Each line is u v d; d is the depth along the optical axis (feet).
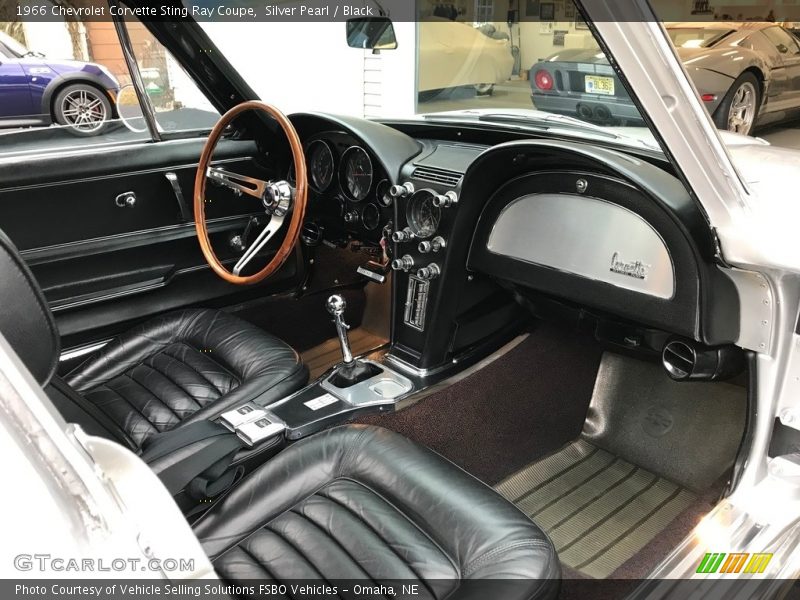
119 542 1.69
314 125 7.22
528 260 5.80
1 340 1.64
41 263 6.40
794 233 4.05
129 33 6.34
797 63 16.63
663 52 3.26
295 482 4.26
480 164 5.56
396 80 15.48
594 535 5.56
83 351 6.79
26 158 6.12
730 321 4.56
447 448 6.37
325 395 6.01
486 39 10.52
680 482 6.08
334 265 8.11
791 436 4.52
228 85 7.14
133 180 6.79
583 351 7.20
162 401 5.52
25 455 1.60
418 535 3.84
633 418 6.58
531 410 6.75
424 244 6.18
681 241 4.55
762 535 4.21
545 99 7.02
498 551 3.65
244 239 7.40
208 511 4.13
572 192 5.30
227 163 7.39
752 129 16.14
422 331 6.66
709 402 6.33
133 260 7.00
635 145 5.63
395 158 6.57
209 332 6.19
